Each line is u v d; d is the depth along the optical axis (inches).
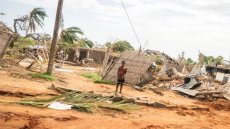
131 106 479.2
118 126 358.3
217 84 1422.2
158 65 2004.2
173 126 410.6
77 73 1080.8
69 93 452.8
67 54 2036.2
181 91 920.9
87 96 471.5
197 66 2129.7
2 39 738.2
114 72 895.7
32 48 1326.3
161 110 539.5
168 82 1147.9
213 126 461.7
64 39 1919.3
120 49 2375.7
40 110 372.5
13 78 605.9
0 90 435.2
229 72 2490.2
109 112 435.2
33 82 605.0
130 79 892.0
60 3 745.0
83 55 2177.7
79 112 400.5
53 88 549.6
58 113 370.3
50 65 742.5
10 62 944.9
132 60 912.3
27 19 1900.8
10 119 305.0
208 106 729.6
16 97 431.2
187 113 552.1
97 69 1497.3
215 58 3363.7
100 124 352.5
